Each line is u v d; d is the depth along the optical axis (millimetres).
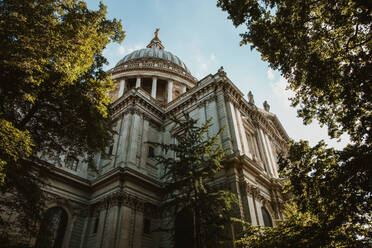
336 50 14109
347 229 11711
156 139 31953
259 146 31828
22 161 14109
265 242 12969
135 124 29547
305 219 13602
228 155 22656
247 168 23391
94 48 15203
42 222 15352
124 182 24188
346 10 12859
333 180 11359
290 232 12977
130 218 22734
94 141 17250
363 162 10633
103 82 17469
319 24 14000
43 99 14992
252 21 14898
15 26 11453
